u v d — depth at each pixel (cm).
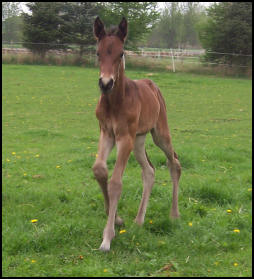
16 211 461
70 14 2862
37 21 2772
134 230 403
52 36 2759
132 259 357
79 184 580
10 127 1013
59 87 1697
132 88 419
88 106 1341
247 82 2239
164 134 480
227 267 352
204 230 414
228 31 2634
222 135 1003
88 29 2819
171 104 1445
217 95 1702
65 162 698
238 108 1422
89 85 1783
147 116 440
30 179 600
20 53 2712
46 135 935
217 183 593
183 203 507
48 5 2780
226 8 2719
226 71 2583
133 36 2861
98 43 388
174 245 382
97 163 388
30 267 336
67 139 909
